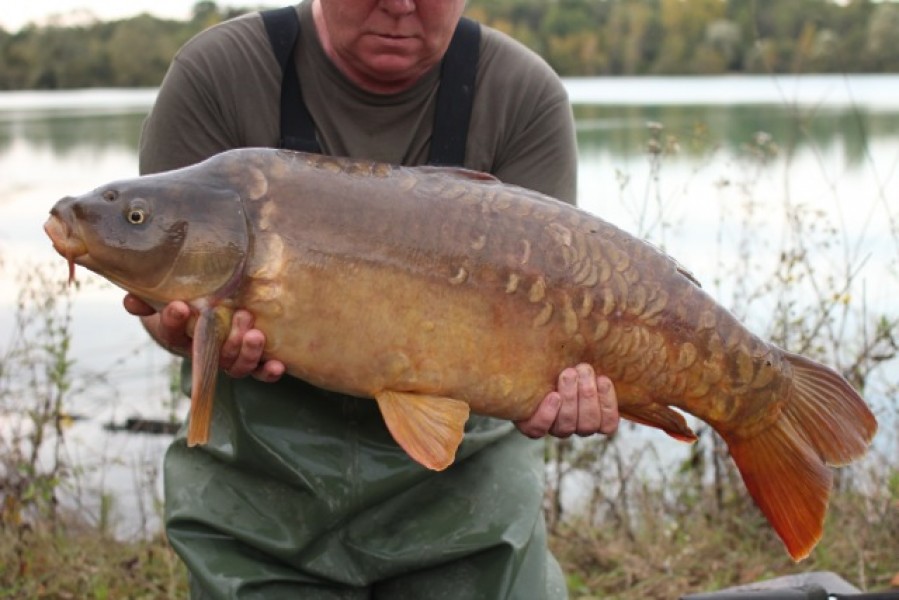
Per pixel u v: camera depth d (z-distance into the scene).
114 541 2.48
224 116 1.70
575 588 2.38
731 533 2.59
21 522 2.35
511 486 1.70
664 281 1.48
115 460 2.61
